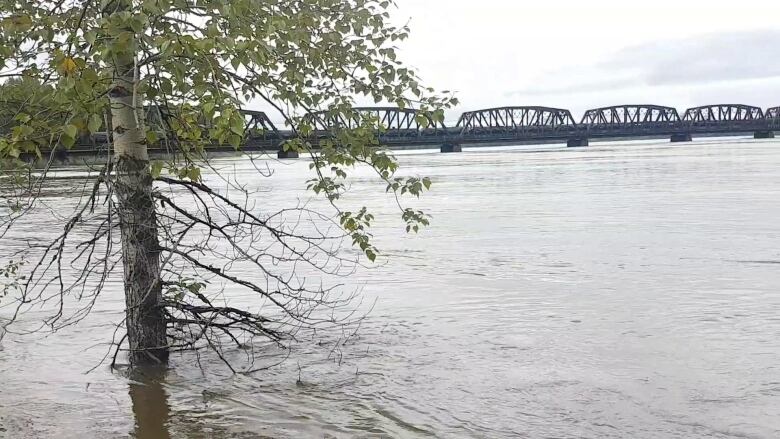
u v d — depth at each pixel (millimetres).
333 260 14602
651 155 99250
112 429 5637
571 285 11523
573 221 21984
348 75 6422
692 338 8117
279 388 6566
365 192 41344
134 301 7078
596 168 63719
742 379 6598
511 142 159500
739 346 7738
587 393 6293
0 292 11250
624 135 182250
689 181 41000
